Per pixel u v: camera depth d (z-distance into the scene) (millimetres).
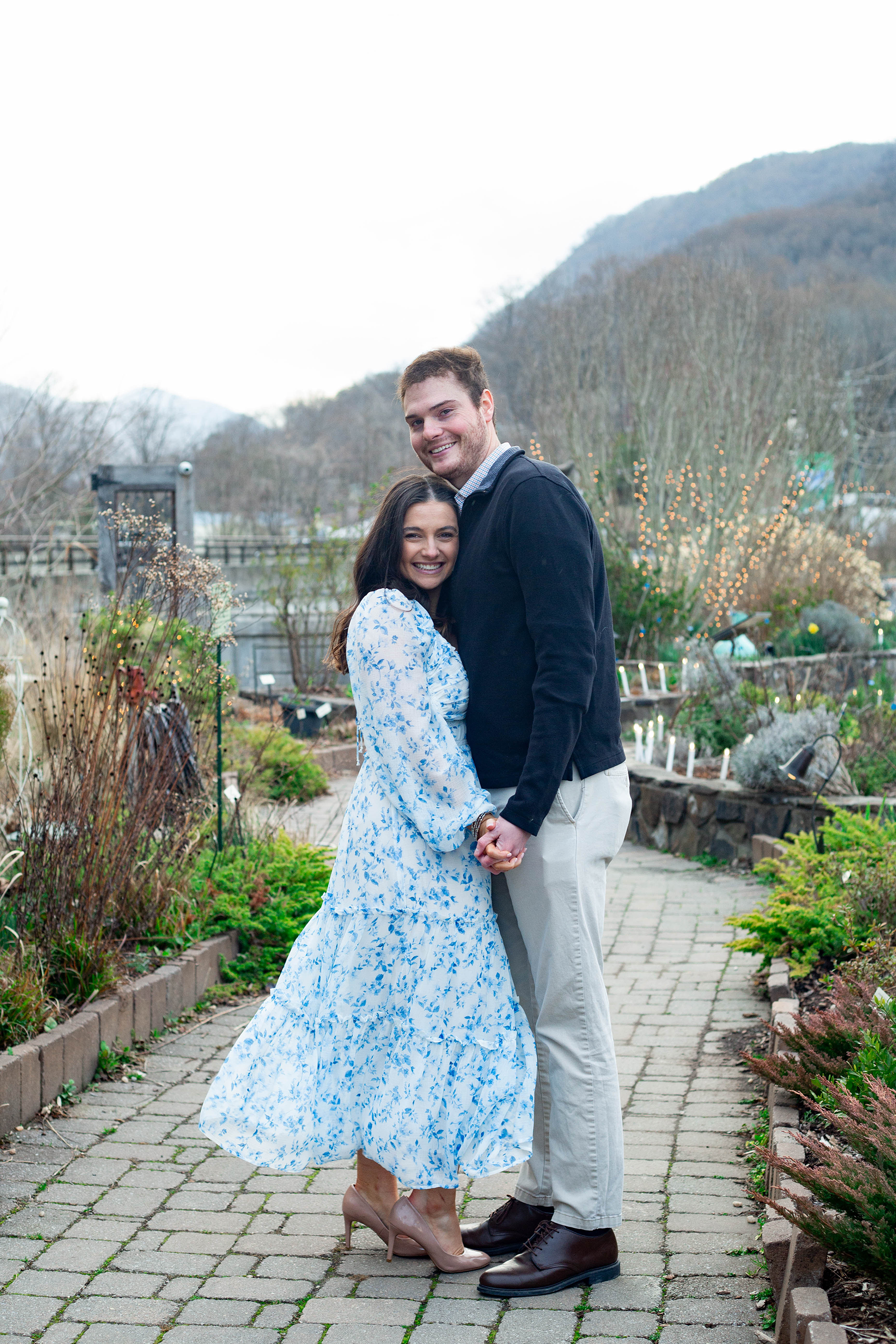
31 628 8406
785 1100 3223
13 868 4547
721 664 10820
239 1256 2771
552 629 2559
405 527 2742
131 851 4719
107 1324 2455
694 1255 2693
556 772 2537
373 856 2656
